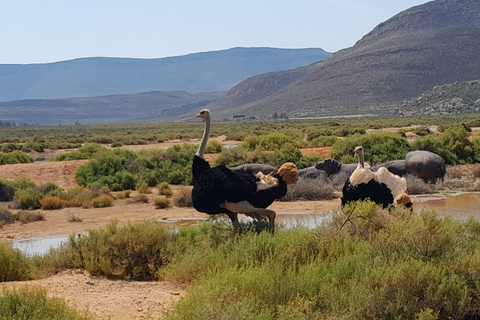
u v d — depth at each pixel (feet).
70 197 73.41
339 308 23.02
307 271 25.50
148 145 204.44
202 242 34.12
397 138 100.89
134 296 26.61
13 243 48.60
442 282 25.03
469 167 93.40
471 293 25.59
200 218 60.18
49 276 33.32
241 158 96.37
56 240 49.90
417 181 75.82
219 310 20.39
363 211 34.73
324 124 384.88
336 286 24.38
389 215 35.99
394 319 23.32
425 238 29.81
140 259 34.32
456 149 101.19
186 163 98.89
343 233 32.42
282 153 96.58
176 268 30.25
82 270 33.45
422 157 77.71
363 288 23.65
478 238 33.96
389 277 25.00
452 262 27.61
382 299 23.80
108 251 34.35
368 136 103.86
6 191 76.79
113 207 68.69
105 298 26.11
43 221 59.72
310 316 21.77
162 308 24.29
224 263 28.84
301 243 30.55
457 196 70.85
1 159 120.47
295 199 69.92
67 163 100.48
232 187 35.27
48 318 19.90
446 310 24.52
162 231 35.86
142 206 69.05
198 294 21.57
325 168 77.00
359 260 26.89
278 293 23.04
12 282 28.96
